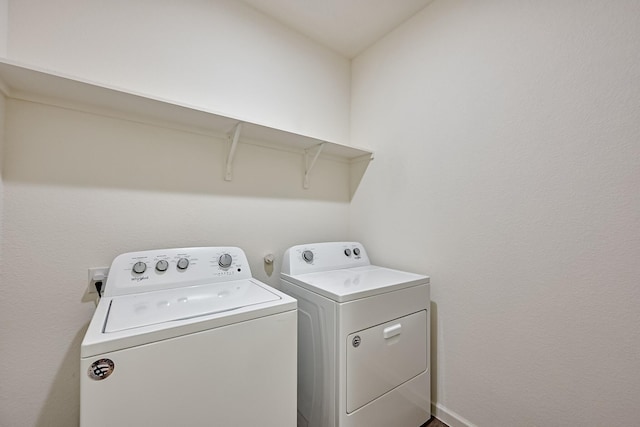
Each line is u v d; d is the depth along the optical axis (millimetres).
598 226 1041
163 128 1408
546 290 1170
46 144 1136
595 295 1047
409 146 1761
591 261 1056
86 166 1215
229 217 1622
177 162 1448
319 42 2047
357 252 1936
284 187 1864
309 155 1992
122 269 1160
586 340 1066
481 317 1383
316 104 2027
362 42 2043
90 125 1225
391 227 1873
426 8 1677
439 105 1589
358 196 2146
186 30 1474
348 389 1171
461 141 1477
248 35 1694
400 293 1386
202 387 847
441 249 1562
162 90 1394
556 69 1143
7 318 1062
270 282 1782
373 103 2035
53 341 1144
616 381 1000
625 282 983
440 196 1575
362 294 1231
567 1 1114
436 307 1578
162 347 789
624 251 986
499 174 1321
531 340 1212
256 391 951
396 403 1349
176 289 1220
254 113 1709
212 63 1555
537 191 1197
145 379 761
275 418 989
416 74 1728
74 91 1089
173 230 1434
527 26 1228
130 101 1180
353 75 2229
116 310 939
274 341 997
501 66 1315
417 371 1450
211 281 1325
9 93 1055
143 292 1154
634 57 966
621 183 992
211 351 867
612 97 1010
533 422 1198
